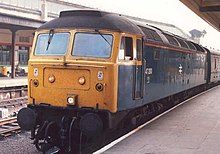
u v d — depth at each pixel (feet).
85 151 32.48
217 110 49.80
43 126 30.91
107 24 31.48
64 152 31.32
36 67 32.24
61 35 32.40
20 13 114.73
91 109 30.09
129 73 32.53
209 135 33.04
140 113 39.04
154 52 39.70
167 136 32.53
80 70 30.50
